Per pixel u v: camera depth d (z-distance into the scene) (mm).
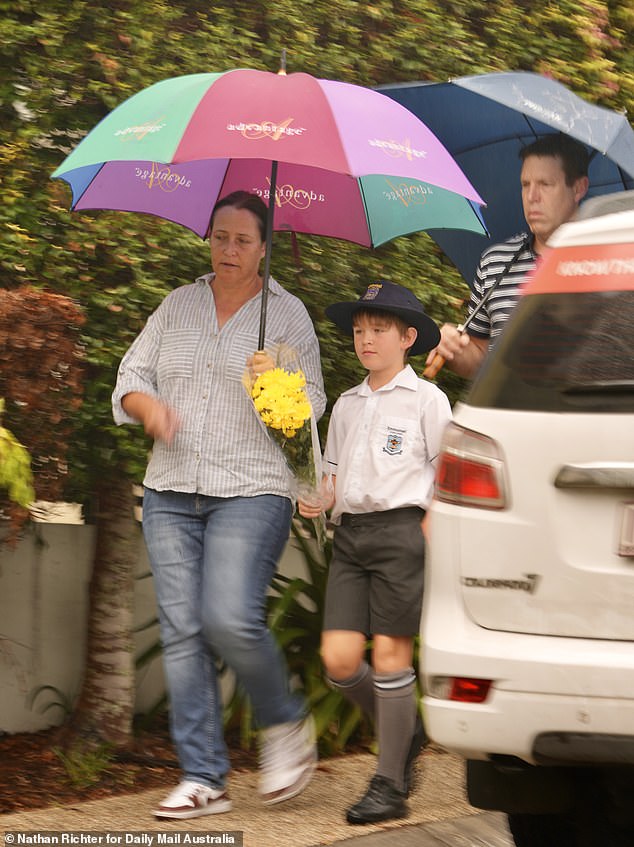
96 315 10039
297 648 11680
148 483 9109
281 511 8969
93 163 8180
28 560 11078
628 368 6504
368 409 9023
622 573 6387
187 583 8961
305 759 9164
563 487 6512
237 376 8992
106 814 8930
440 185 8125
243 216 9078
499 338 6930
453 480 6824
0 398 8578
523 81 9547
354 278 11344
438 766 10648
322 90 8391
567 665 6375
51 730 11156
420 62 11695
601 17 13070
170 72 10578
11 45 10312
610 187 10164
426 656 6781
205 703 8898
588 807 7770
